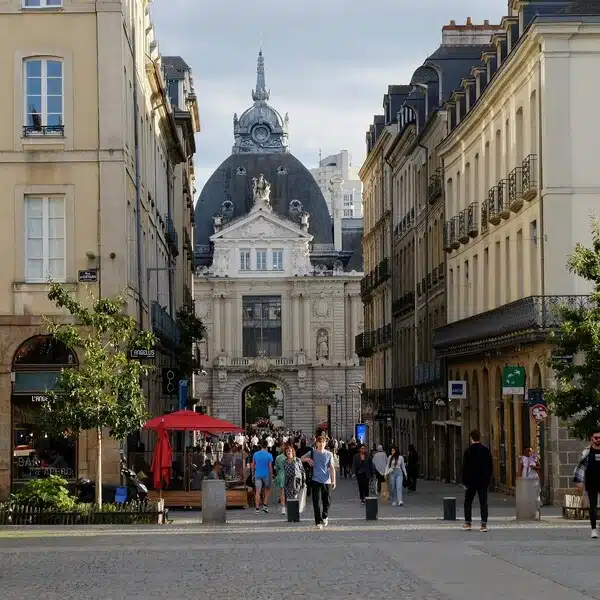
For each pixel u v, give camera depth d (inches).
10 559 1042.7
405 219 3954.2
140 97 2298.2
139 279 2101.4
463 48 3553.2
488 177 2536.9
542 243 2030.0
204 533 1370.6
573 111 2016.5
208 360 7352.4
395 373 4173.2
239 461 2229.3
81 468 1830.7
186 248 4345.5
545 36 2015.3
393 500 2128.4
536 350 2076.8
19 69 1884.8
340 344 7391.7
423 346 3535.9
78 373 1546.5
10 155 1879.9
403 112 3959.2
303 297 7391.7
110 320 1583.4
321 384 7386.8
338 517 1760.6
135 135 2110.0
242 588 807.7
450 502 1610.5
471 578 844.6
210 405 7357.3
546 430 1985.7
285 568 934.4
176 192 3919.8
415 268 3693.4
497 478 2431.1
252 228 7421.3
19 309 1863.9
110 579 878.4
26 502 1526.8
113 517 1535.4
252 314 7421.3
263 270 7411.4
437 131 3262.8
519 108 2225.6
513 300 2278.5
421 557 999.0
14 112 1883.6
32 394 1855.3
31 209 1889.8
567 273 2011.6
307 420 7377.0
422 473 3531.0
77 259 1878.7
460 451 2869.1
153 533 1368.1
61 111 1892.2
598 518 1526.8
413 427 3730.3
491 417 2475.4
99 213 1883.6
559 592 760.3
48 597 773.9
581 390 1598.2
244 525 1556.3
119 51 1892.2
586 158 2020.2
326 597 751.1
